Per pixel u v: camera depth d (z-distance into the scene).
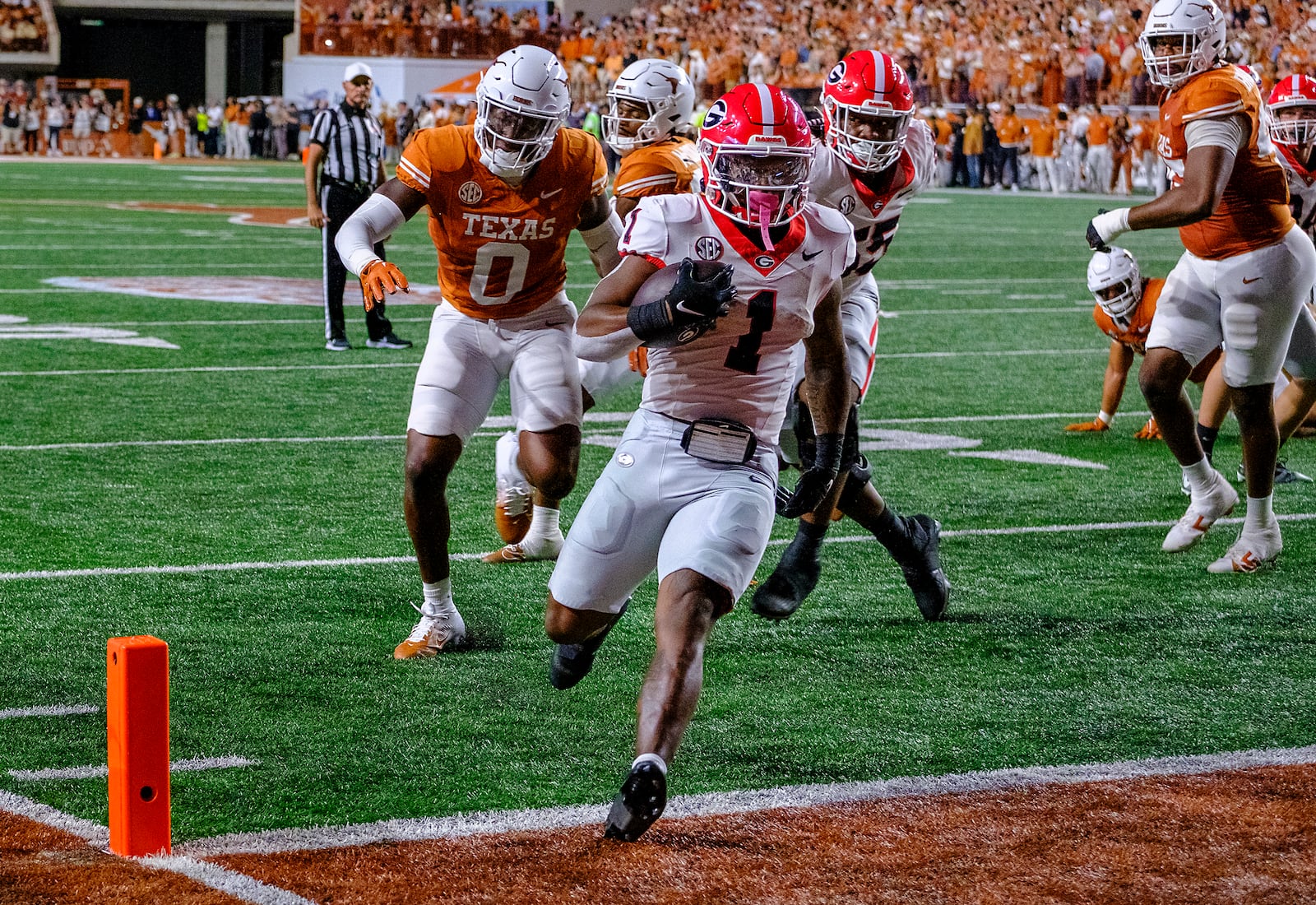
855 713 9.06
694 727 8.81
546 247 9.79
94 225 43.47
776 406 7.57
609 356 7.20
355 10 87.69
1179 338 11.91
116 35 105.62
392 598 11.22
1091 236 11.67
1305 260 11.68
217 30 102.56
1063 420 18.53
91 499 13.88
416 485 9.73
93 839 7.08
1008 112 68.44
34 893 6.50
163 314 26.02
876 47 76.31
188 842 7.10
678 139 11.77
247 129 93.88
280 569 11.87
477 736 8.60
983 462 16.11
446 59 84.25
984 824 7.40
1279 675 9.82
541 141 9.32
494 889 6.64
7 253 35.34
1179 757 8.34
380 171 22.36
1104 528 13.54
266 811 7.48
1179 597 11.52
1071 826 7.39
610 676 9.66
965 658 10.12
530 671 9.72
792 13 81.38
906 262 37.16
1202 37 11.21
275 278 31.80
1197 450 12.32
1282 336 11.74
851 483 10.20
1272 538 12.22
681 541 7.25
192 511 13.56
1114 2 71.00
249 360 21.61
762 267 7.22
